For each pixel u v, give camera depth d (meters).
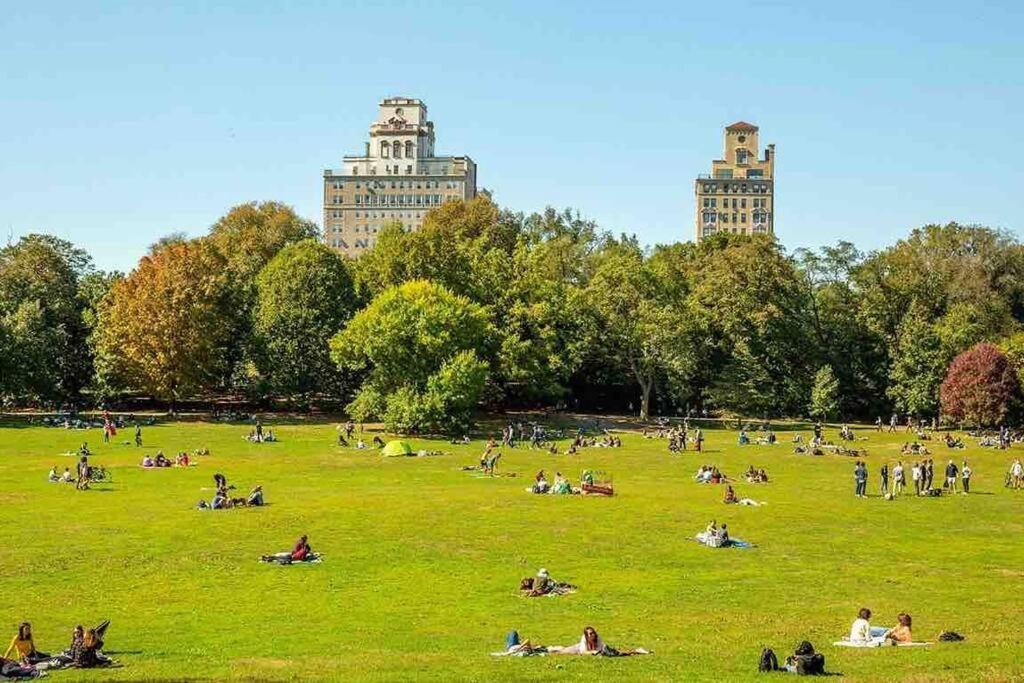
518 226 198.25
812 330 161.25
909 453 106.31
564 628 36.84
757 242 159.50
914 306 155.75
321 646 33.78
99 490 70.88
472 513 62.53
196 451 96.31
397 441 99.06
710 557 50.69
